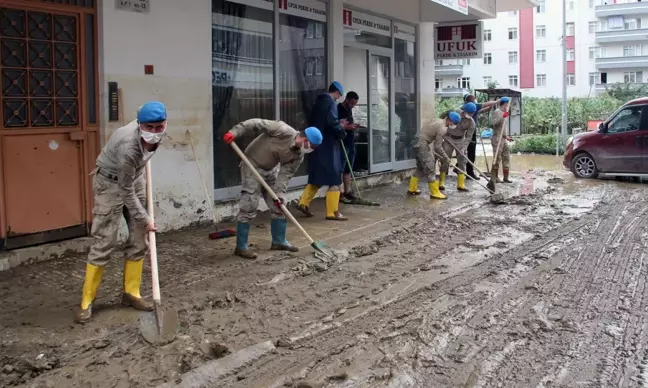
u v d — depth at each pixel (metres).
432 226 8.95
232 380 4.11
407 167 14.52
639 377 4.14
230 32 9.27
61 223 6.91
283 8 10.25
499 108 13.61
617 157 14.51
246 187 6.93
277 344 4.64
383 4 12.80
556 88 52.16
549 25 51.75
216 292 5.78
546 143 24.75
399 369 4.25
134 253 5.29
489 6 14.39
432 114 15.39
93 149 7.20
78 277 6.16
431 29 15.05
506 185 13.65
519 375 4.18
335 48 11.48
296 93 10.82
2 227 6.37
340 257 6.99
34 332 4.79
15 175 6.47
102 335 4.76
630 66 49.84
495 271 6.63
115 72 7.27
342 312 5.35
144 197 5.28
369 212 10.00
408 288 6.03
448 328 5.00
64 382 4.03
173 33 7.95
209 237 7.86
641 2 48.78
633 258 7.21
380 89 13.42
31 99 6.59
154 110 4.64
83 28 7.02
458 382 4.08
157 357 4.38
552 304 5.59
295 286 6.05
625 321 5.17
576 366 4.31
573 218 9.66
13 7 6.39
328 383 4.06
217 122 9.14
